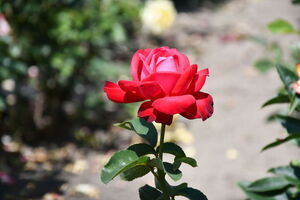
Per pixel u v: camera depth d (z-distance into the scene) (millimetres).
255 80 6195
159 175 1685
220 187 4059
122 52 6543
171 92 1500
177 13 8922
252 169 4352
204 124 5285
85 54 4895
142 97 1541
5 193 3811
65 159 4543
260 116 5348
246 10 8984
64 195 3838
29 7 4547
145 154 1696
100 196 3840
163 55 1580
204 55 7098
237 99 5762
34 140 4887
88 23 4777
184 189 1707
